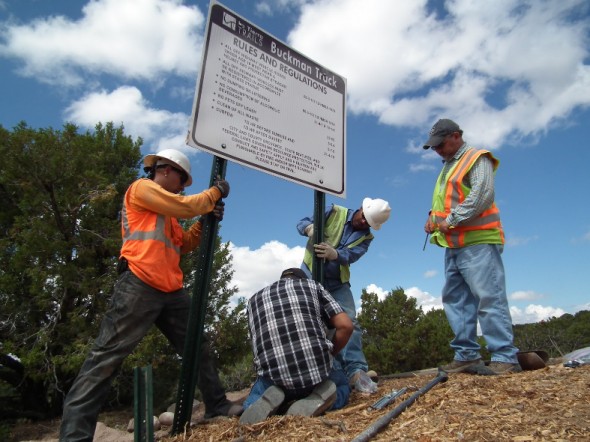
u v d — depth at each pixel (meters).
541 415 2.15
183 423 2.79
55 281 10.77
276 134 3.63
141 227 2.87
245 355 13.04
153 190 2.84
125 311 2.69
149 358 10.47
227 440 2.38
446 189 3.72
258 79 3.57
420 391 2.93
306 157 3.86
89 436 2.47
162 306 2.89
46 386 11.51
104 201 11.77
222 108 3.25
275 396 2.62
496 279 3.44
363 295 18.30
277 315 2.89
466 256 3.52
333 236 4.14
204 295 2.99
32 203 10.99
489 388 2.79
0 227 12.20
